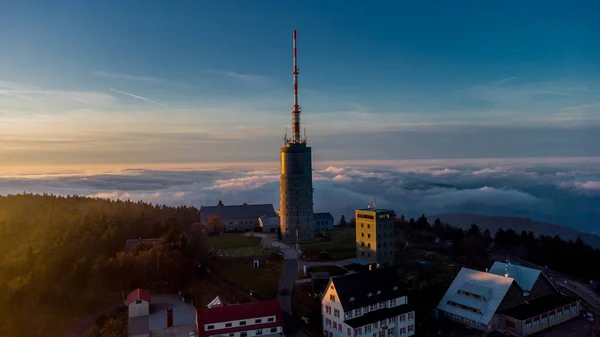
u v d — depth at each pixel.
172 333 83.50
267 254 127.25
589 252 146.75
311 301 98.00
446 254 142.25
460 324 97.25
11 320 93.50
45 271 109.69
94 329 89.81
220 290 104.94
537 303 100.62
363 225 122.88
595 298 117.06
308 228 147.75
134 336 82.25
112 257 119.94
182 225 169.50
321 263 120.00
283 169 147.12
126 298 100.31
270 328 84.25
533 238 172.00
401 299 94.75
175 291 107.19
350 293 88.44
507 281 98.69
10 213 179.38
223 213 173.00
